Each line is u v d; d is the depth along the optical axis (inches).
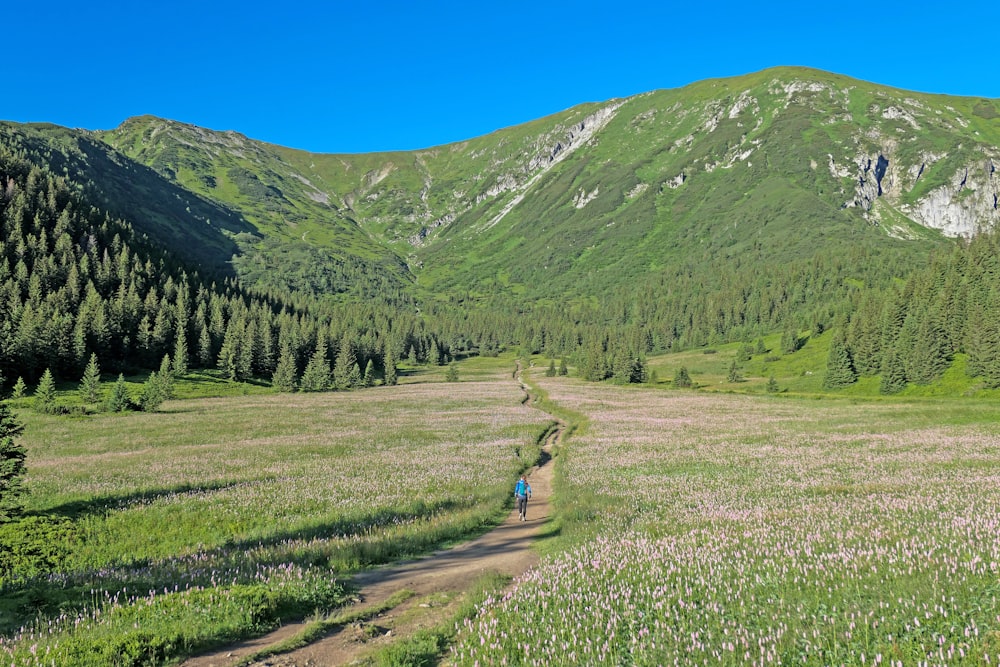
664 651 265.7
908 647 230.5
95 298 5083.7
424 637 351.9
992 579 291.4
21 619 390.9
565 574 427.2
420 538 700.7
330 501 967.6
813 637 253.0
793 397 3705.7
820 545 426.0
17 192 7140.8
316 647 352.8
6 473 743.1
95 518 826.2
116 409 3036.4
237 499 974.4
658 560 446.0
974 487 699.4
